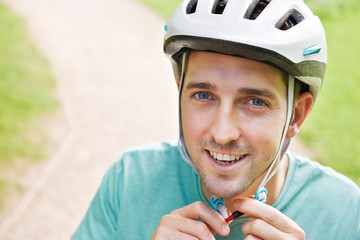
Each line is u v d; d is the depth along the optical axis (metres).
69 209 4.42
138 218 1.50
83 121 6.19
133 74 8.23
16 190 4.59
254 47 1.03
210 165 1.15
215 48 1.05
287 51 1.06
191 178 1.50
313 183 1.46
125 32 10.81
